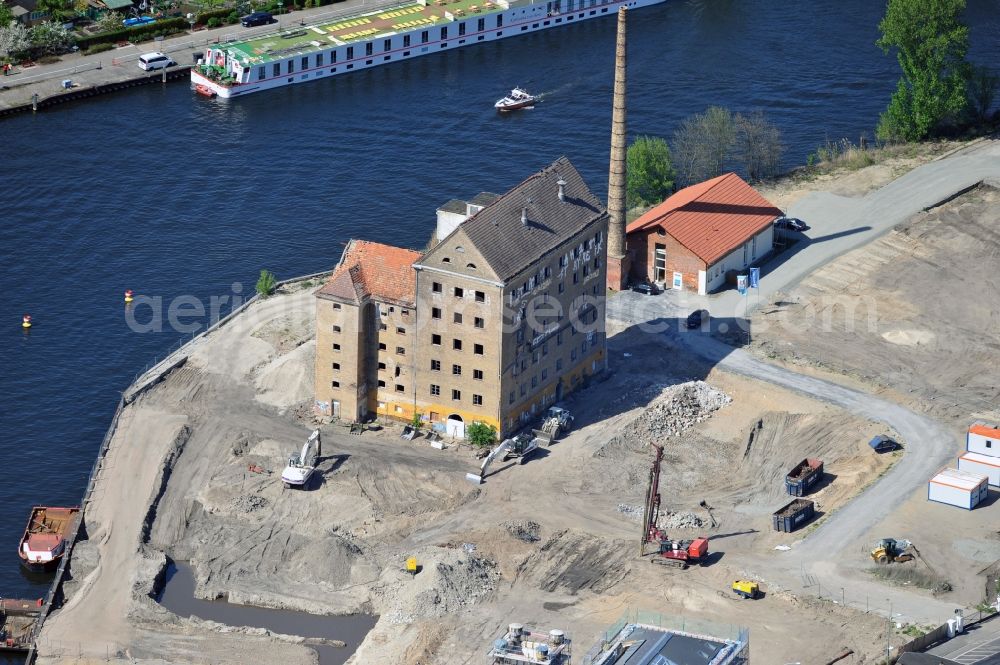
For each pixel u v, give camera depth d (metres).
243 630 195.12
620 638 172.00
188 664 189.75
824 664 183.00
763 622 191.12
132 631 194.88
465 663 187.00
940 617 191.00
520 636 173.62
